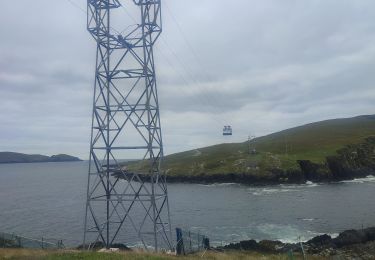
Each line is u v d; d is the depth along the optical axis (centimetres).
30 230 8356
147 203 11081
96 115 4094
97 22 4059
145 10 4025
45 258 2709
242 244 5659
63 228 8431
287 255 4266
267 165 16738
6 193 16612
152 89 4047
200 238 5116
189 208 10519
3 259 2722
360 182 15662
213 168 18338
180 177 18162
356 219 8300
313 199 11331
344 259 4969
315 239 5944
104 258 2739
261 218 8781
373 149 19512
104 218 9275
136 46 4050
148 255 3072
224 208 10388
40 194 15838
